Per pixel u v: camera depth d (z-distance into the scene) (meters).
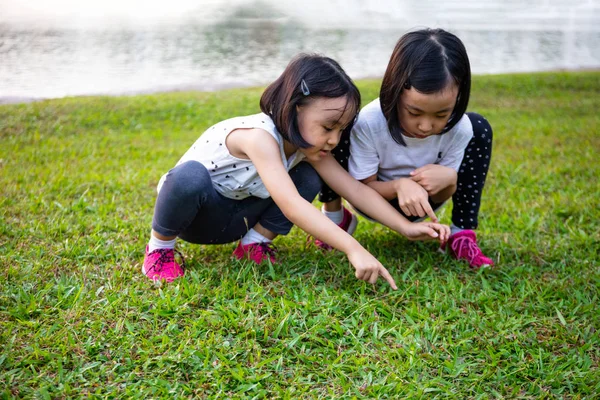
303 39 12.45
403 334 2.26
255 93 7.35
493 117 6.36
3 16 13.89
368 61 10.32
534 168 4.43
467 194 2.90
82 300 2.37
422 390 1.97
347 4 17.77
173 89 7.93
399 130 2.57
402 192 2.66
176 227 2.54
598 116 6.39
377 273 2.36
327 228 2.36
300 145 2.36
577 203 3.62
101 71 8.90
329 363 2.10
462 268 2.84
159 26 13.78
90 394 1.89
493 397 2.01
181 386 1.97
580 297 2.54
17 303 2.35
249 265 2.63
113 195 3.59
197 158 2.63
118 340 2.15
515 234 3.23
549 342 2.25
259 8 16.98
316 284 2.62
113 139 5.18
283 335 2.24
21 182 3.80
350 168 2.80
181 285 2.49
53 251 2.82
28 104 6.19
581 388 2.03
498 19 16.20
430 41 2.40
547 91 7.79
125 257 2.79
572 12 17.34
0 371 1.98
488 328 2.33
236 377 1.99
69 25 13.20
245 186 2.57
